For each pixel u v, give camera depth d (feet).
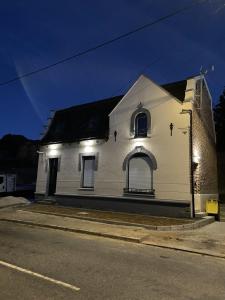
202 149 56.18
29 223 44.39
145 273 22.07
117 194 56.34
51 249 28.58
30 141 154.92
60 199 65.77
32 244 30.60
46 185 69.67
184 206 48.32
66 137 67.97
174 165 50.29
